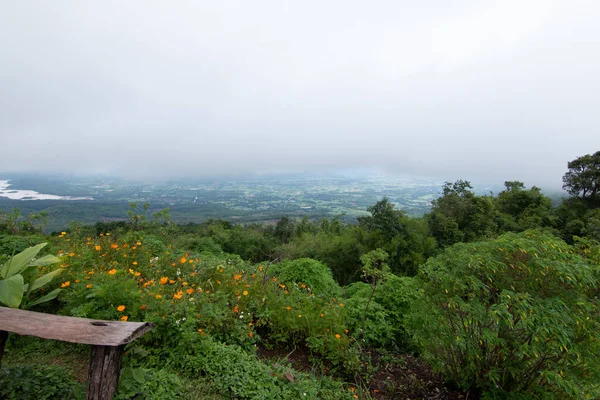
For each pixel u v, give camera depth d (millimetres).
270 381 3055
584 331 2758
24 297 3182
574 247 3520
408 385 3820
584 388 2982
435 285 3381
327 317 4266
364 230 17938
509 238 3244
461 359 3459
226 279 4703
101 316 3064
